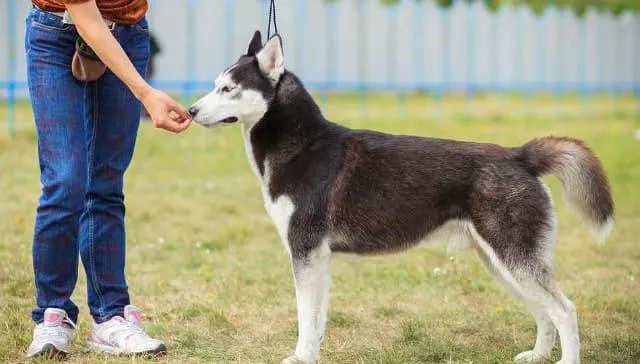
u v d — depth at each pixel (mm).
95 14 4812
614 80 26375
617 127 19375
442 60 23391
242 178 12508
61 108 4988
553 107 24797
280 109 5449
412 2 23453
